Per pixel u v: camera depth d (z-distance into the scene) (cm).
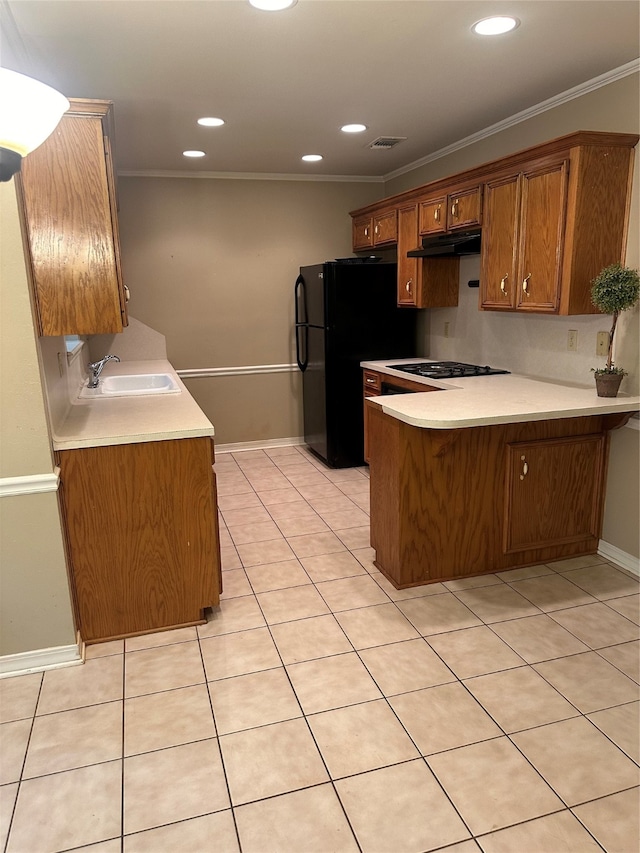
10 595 218
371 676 216
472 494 282
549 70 272
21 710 202
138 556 239
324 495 417
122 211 469
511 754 179
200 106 313
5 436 208
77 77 270
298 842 152
